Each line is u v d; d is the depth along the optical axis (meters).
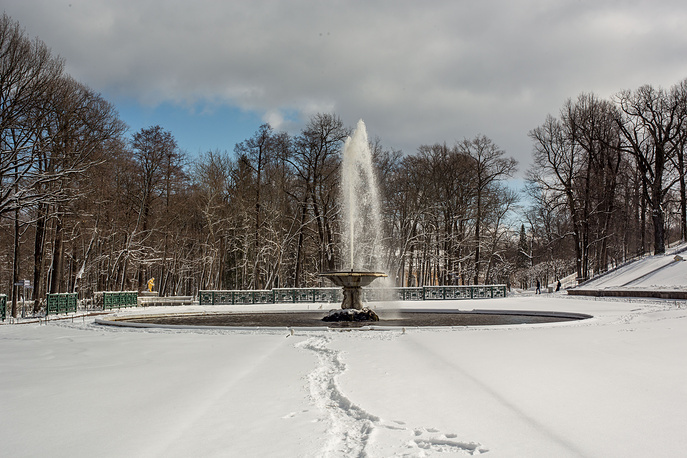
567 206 43.69
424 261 47.94
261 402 5.91
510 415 5.16
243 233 39.59
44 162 25.48
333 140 38.34
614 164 44.94
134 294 31.00
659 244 40.16
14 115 21.03
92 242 33.00
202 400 6.02
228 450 4.25
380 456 4.02
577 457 3.94
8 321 21.16
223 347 10.97
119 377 7.51
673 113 40.09
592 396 5.90
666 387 6.31
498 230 49.69
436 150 44.22
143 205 38.38
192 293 53.81
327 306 27.16
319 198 39.69
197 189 40.44
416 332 13.52
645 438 4.38
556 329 13.64
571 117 41.59
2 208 21.73
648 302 25.19
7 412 5.53
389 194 41.12
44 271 38.25
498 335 12.45
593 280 40.28
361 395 6.09
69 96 24.67
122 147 32.72
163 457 4.09
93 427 4.95
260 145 38.75
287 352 10.11
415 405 5.59
